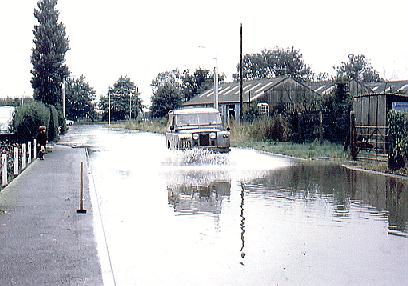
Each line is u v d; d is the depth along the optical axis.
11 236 9.80
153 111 100.44
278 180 18.89
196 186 17.31
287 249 9.20
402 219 11.88
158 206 13.57
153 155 30.70
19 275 7.45
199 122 29.12
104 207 13.45
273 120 40.78
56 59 51.69
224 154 29.39
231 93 82.44
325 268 8.08
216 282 7.45
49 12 52.03
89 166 24.09
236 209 13.09
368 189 16.66
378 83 84.38
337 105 36.84
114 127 100.62
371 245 9.52
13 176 19.59
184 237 10.09
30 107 32.69
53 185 17.05
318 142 36.44
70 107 139.38
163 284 7.39
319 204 13.84
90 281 7.20
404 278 7.57
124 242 9.77
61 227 10.59
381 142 25.28
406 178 19.52
